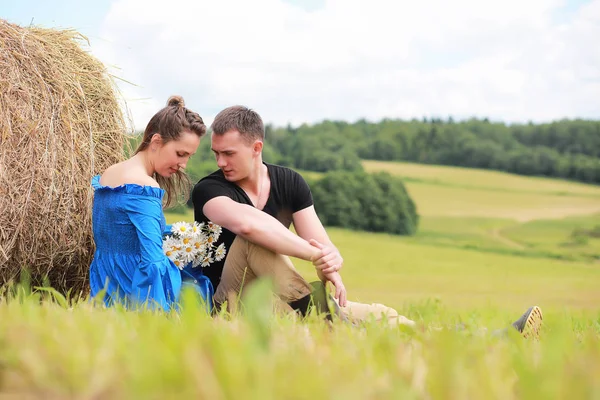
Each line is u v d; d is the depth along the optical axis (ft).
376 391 3.65
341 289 11.89
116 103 14.79
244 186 13.20
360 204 182.29
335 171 195.72
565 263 135.64
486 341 6.82
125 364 3.97
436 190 222.07
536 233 174.60
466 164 242.58
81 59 14.44
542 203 207.41
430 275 105.29
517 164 238.89
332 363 4.43
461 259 132.87
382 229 181.16
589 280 106.83
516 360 4.67
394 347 5.36
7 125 12.91
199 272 13.32
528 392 3.65
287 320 7.84
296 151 214.69
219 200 12.35
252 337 4.07
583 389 3.38
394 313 11.78
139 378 3.41
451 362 4.08
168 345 4.16
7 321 5.72
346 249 141.08
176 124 12.26
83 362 3.99
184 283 12.33
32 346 4.47
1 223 12.89
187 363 3.59
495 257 140.67
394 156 249.75
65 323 5.75
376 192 182.80
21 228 13.10
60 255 13.74
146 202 11.97
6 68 13.17
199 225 12.87
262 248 11.70
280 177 13.65
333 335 6.88
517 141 245.86
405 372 4.27
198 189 13.01
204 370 3.45
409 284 92.12
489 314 16.51
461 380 3.80
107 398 3.47
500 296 80.38
